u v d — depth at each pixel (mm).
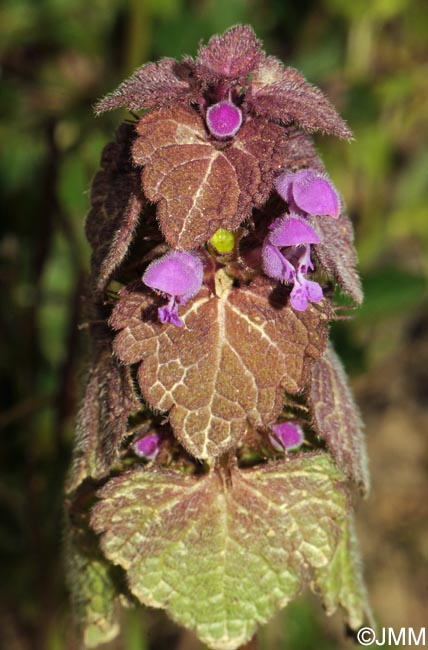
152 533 120
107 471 118
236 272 118
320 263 115
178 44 203
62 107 196
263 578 121
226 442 115
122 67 200
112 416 117
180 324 113
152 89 112
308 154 119
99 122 176
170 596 120
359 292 117
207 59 114
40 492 184
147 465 120
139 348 116
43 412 194
